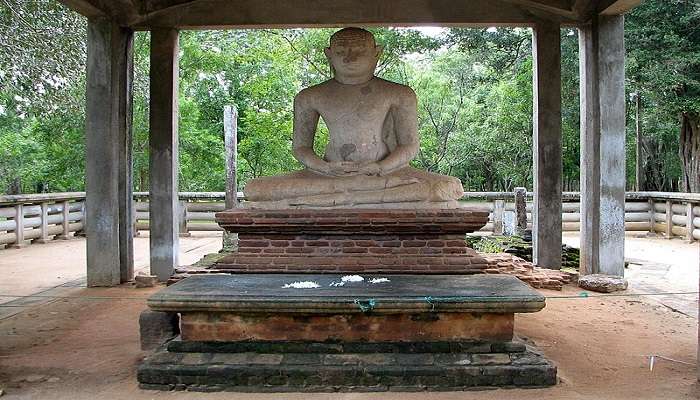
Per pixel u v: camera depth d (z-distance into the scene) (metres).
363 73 6.67
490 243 10.88
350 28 6.70
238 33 18.69
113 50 8.31
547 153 8.63
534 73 8.79
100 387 4.39
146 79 17.19
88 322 6.44
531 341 5.40
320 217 5.84
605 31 8.20
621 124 8.25
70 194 14.82
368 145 6.57
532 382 4.30
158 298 4.45
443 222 5.81
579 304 7.14
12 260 11.31
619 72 8.23
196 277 5.42
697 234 13.28
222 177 19.88
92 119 8.32
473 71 23.91
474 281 5.16
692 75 15.53
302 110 6.78
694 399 4.10
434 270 5.74
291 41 16.92
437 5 8.54
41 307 7.18
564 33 17.03
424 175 6.39
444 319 4.50
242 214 5.91
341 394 4.20
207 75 20.00
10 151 20.61
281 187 6.19
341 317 4.50
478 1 8.52
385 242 5.91
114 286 8.42
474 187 25.95
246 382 4.30
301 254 5.93
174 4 8.45
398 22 8.55
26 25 12.69
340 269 5.77
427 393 4.21
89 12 8.05
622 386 4.37
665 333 5.89
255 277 5.42
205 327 4.55
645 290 8.02
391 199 6.09
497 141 20.66
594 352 5.23
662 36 15.29
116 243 8.48
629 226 15.25
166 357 4.47
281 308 4.39
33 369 4.81
